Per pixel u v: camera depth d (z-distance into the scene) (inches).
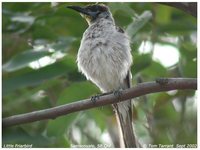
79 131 567.5
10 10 510.6
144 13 461.7
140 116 533.3
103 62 434.9
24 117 370.6
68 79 470.3
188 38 549.6
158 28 517.3
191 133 552.1
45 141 457.7
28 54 455.2
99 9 483.5
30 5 510.9
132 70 464.8
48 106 539.8
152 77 516.7
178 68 530.0
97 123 532.4
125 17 505.7
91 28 450.6
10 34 510.9
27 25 505.0
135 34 480.1
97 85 451.5
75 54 497.4
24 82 445.1
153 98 513.3
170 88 355.9
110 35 441.4
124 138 440.8
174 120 552.1
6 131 446.0
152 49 511.5
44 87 478.6
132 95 366.0
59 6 499.2
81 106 370.6
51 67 453.7
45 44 505.0
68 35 527.5
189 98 559.5
